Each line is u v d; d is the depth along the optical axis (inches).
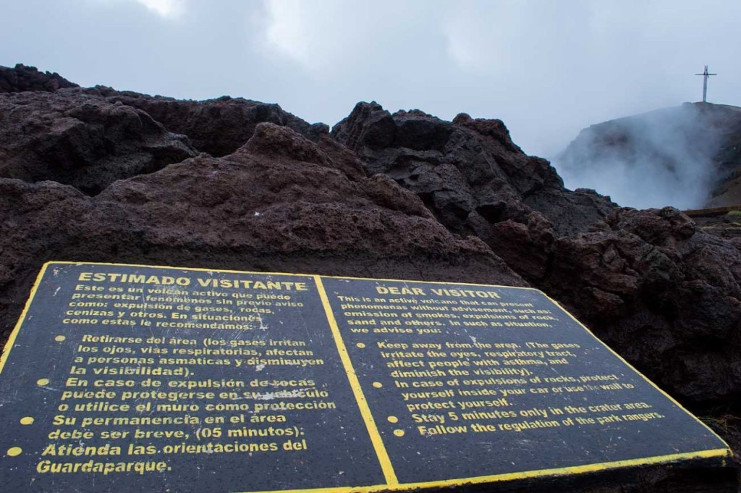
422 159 329.4
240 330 131.7
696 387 202.2
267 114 310.5
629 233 230.7
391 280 169.2
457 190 304.7
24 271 136.7
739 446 182.2
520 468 113.4
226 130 306.8
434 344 144.4
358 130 350.0
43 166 217.2
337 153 256.8
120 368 114.1
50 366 111.7
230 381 117.2
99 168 231.0
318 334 137.1
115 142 240.2
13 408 102.1
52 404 104.0
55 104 245.8
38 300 127.0
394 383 127.9
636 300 215.5
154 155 248.8
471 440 117.2
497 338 154.2
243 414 110.5
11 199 148.6
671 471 125.5
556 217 365.1
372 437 112.2
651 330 215.0
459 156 335.9
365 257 177.3
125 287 136.3
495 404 128.7
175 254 154.3
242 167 191.5
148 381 112.6
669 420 138.6
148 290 137.1
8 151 210.8
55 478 91.8
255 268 160.4
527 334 159.9
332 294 154.5
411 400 124.0
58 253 143.1
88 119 235.9
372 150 336.5
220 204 177.0
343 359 131.0
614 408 138.0
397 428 115.8
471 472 110.0
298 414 113.4
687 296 211.9
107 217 153.9
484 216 309.4
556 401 135.0
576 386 142.6
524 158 377.7
